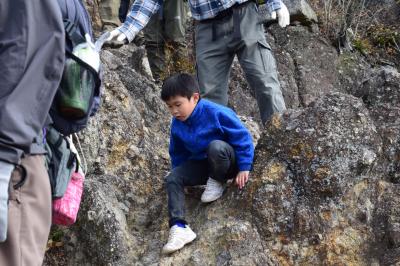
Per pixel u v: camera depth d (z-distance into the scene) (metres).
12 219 1.89
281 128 3.39
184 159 3.44
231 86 5.72
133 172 3.79
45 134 2.07
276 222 3.21
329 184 3.21
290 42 6.57
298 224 3.19
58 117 2.13
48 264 3.32
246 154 3.27
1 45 1.87
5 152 1.81
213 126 3.26
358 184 3.30
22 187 1.94
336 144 3.26
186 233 3.18
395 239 3.16
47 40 1.91
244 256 3.06
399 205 3.28
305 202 3.24
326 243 3.16
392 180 3.42
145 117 4.21
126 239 3.32
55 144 2.14
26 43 1.87
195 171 3.36
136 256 3.29
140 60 5.30
